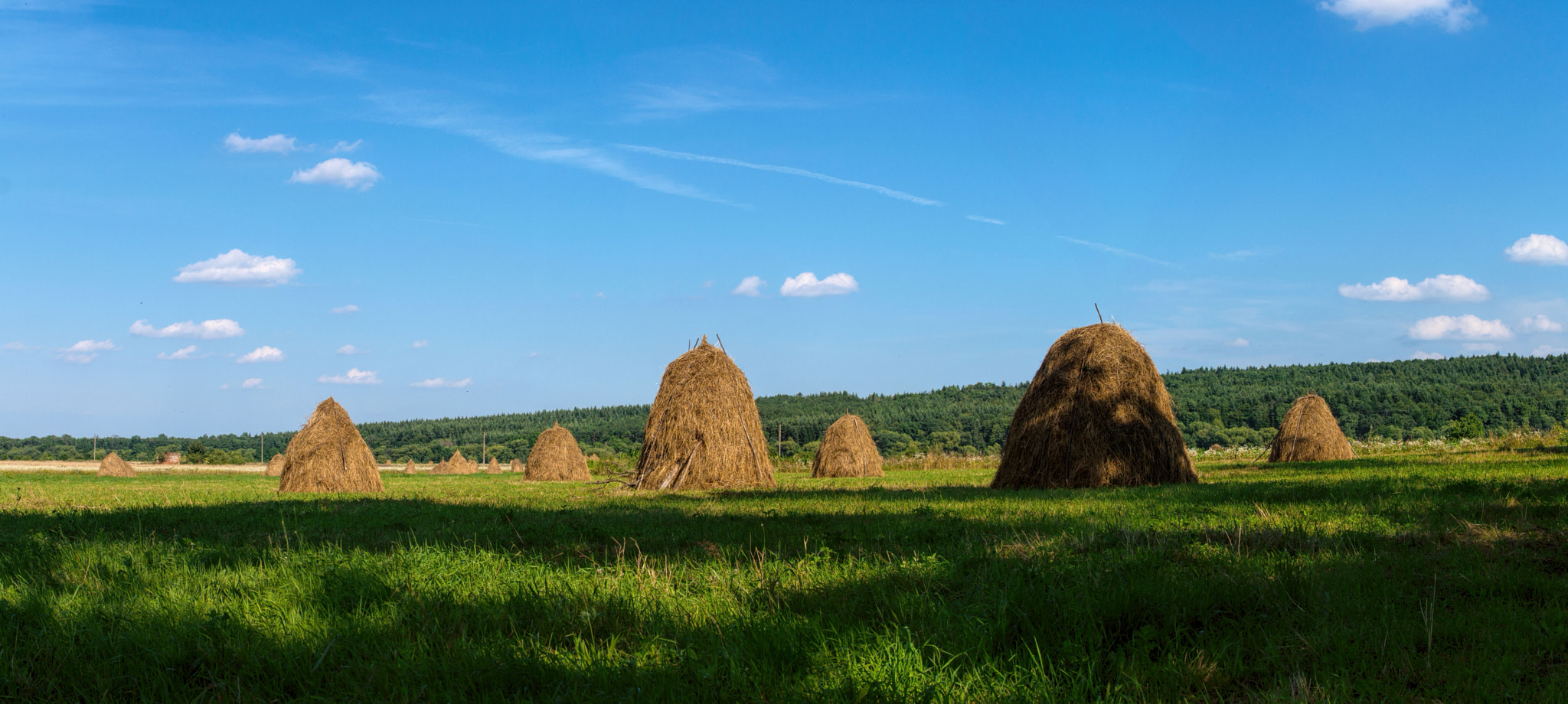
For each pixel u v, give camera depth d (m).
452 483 32.16
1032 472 18.25
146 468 69.50
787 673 4.16
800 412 112.56
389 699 4.01
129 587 6.38
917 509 12.07
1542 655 4.24
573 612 5.34
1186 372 100.38
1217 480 18.45
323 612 5.55
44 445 130.12
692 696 3.89
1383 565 6.32
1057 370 18.81
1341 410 81.00
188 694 4.26
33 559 7.71
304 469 25.36
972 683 3.96
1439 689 3.85
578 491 21.33
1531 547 6.95
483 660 4.33
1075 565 6.41
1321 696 3.74
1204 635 4.61
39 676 4.48
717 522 10.71
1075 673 4.11
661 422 20.94
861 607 5.39
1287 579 5.64
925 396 111.50
